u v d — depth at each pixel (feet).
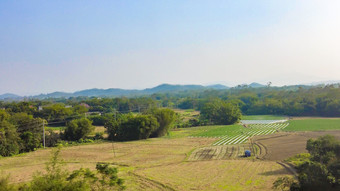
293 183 90.63
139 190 110.32
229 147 204.03
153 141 251.60
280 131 276.62
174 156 179.11
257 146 201.46
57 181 63.16
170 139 262.26
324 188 82.53
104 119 359.05
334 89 434.30
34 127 231.30
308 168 88.07
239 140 236.22
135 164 157.99
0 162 170.60
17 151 199.21
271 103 497.05
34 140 216.54
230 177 124.36
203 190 107.76
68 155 188.24
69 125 254.06
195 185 114.52
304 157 147.23
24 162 170.19
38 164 164.04
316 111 427.33
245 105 558.15
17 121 242.58
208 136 271.90
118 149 211.20
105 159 174.29
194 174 132.05
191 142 237.04
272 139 228.22
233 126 356.59
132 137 266.16
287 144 197.98
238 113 397.60
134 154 189.78
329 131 252.01
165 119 286.66
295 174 121.80
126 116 292.40
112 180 83.66
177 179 124.26
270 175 123.65
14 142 198.29
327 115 412.57
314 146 112.98
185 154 184.55
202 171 137.18
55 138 238.27
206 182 118.21
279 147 189.67
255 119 436.35
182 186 113.80
